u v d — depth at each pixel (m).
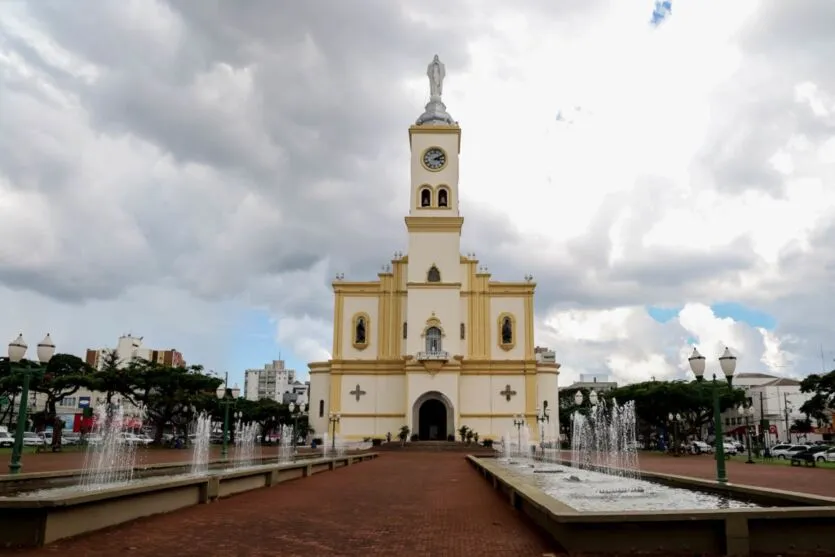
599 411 77.44
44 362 22.09
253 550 12.14
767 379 118.75
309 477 29.75
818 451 52.66
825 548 11.27
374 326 71.06
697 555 11.10
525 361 68.94
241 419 87.19
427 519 16.33
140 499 15.25
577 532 11.43
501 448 62.03
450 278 68.75
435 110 74.81
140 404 69.38
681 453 67.06
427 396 66.62
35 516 11.79
